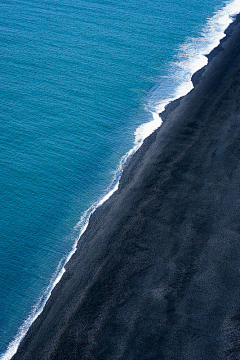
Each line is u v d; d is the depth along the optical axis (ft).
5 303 91.86
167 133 143.64
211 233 100.99
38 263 100.68
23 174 125.39
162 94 171.22
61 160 132.05
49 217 112.88
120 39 218.18
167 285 88.94
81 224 111.45
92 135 144.36
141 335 79.87
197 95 166.91
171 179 120.37
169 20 248.93
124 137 144.46
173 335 79.30
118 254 97.96
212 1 288.71
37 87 168.04
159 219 106.42
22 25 222.48
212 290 87.15
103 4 264.72
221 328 79.71
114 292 88.89
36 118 149.48
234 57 197.47
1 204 115.03
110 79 179.83
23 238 106.52
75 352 78.54
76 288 92.38
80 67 186.91
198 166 124.67
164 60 200.13
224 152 130.21
